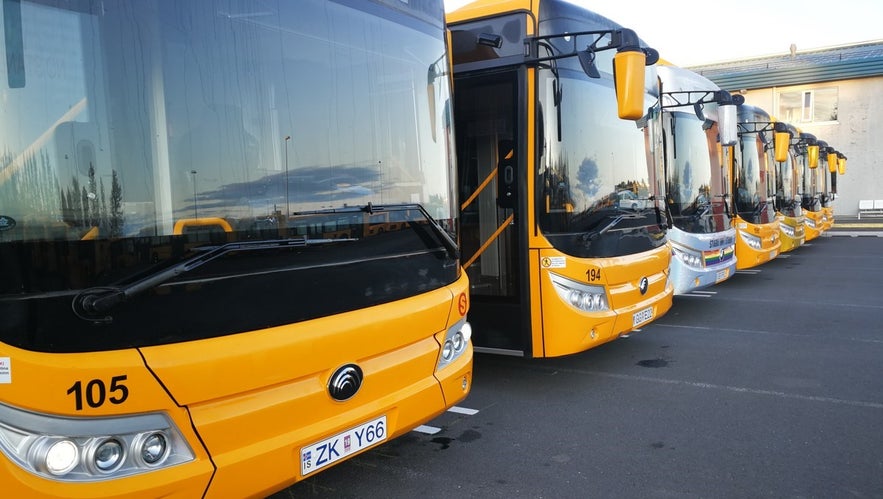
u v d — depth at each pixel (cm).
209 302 249
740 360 659
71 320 216
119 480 226
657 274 637
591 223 548
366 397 310
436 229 361
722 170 980
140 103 240
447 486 386
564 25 533
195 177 253
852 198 2878
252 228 270
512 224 538
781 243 1545
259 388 262
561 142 528
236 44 271
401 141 352
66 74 224
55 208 218
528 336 534
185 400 239
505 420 496
